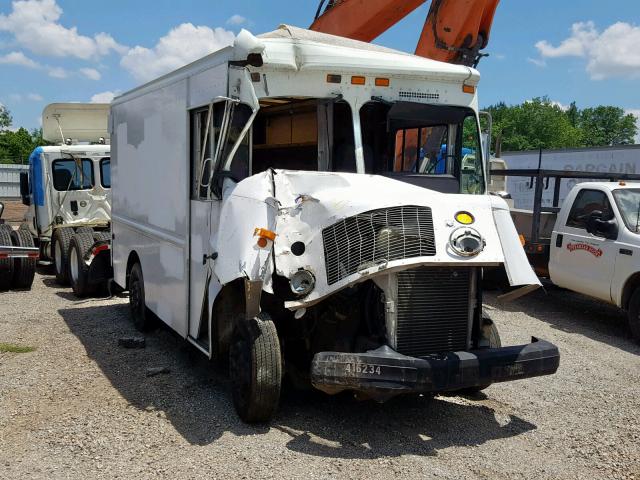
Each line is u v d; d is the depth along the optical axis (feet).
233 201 16.28
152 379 20.24
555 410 18.51
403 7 30.53
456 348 16.03
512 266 15.23
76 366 21.52
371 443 15.67
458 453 15.33
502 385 20.58
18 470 13.96
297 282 15.23
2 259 34.78
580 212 30.45
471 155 20.42
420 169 20.13
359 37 31.96
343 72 18.49
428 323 15.64
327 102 18.67
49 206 39.29
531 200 76.59
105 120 43.14
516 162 80.02
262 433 16.02
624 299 27.32
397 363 14.53
